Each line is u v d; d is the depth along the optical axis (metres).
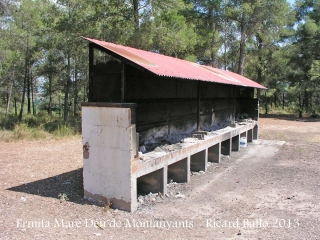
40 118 20.59
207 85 9.88
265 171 7.58
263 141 12.52
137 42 12.91
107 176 4.89
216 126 10.40
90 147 5.01
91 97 5.16
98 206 4.89
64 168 7.29
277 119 23.67
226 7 17.98
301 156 9.45
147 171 5.07
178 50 14.82
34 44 17.97
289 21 20.89
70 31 13.58
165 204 5.20
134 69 6.11
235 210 4.93
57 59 19.78
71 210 4.70
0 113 25.73
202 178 6.91
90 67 5.12
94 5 13.29
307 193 5.81
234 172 7.48
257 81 28.08
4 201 4.97
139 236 3.91
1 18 13.16
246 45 22.39
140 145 6.46
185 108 8.48
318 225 4.29
